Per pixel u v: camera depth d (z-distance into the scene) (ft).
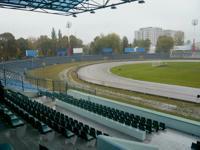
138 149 11.34
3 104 34.88
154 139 27.58
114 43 279.49
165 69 116.26
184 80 80.28
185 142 26.71
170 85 71.97
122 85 75.51
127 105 39.88
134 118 32.83
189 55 203.51
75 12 42.42
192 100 51.34
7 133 23.50
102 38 280.31
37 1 35.32
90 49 278.26
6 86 52.01
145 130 28.84
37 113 28.81
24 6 37.88
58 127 24.47
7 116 26.21
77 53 212.84
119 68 132.57
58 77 98.17
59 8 40.68
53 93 50.62
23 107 33.65
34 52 141.18
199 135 28.55
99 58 204.13
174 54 213.25
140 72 110.11
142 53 232.94
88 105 40.34
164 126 30.76
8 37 174.91
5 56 168.55
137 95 58.54
